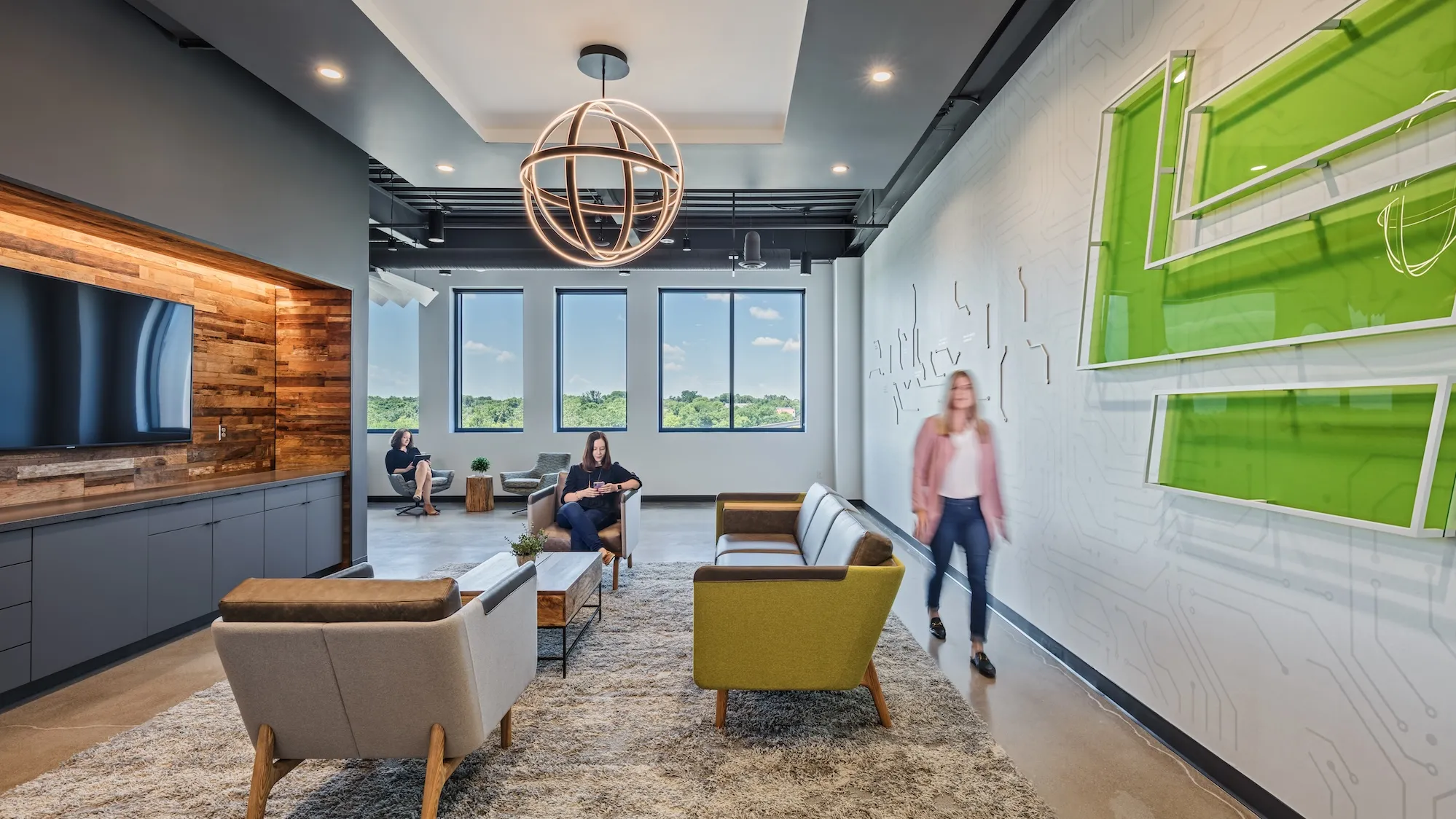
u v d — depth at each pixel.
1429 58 1.44
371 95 3.81
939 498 3.25
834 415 8.90
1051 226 3.28
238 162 3.85
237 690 1.82
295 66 3.48
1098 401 2.83
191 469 4.29
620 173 5.14
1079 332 2.92
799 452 9.13
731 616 2.40
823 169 5.05
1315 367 1.74
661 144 4.57
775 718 2.57
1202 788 2.08
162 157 3.31
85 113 2.89
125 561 3.15
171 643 3.44
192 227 3.51
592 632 3.63
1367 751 1.60
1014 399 3.71
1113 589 2.72
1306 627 1.77
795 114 4.05
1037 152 3.43
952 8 2.96
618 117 3.37
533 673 2.47
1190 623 2.24
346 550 5.02
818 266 9.12
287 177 4.30
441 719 1.83
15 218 3.18
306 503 4.57
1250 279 1.96
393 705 1.81
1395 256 1.52
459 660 1.80
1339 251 1.67
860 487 8.45
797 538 4.39
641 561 5.41
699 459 9.13
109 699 2.77
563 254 3.74
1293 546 1.82
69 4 2.81
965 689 2.87
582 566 3.45
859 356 8.51
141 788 2.07
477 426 9.23
